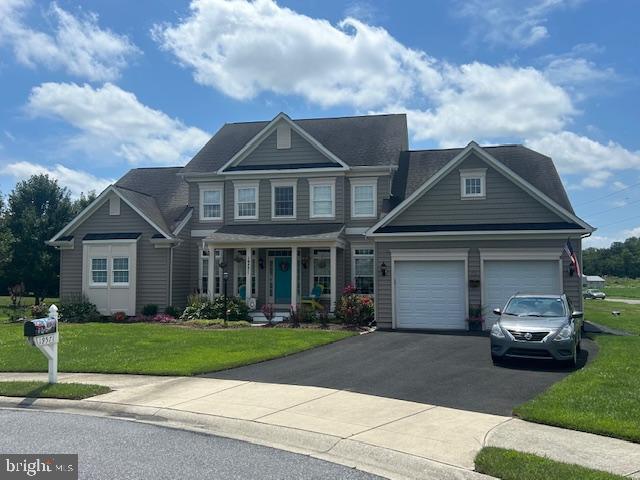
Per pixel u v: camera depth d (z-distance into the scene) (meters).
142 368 12.09
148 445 7.11
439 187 20.23
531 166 23.55
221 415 8.46
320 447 7.12
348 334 17.38
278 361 13.17
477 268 19.31
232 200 25.55
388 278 20.08
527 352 12.12
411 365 12.43
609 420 7.67
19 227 38.03
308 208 24.66
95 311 24.05
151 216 24.81
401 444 6.98
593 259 137.12
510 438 7.18
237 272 25.19
